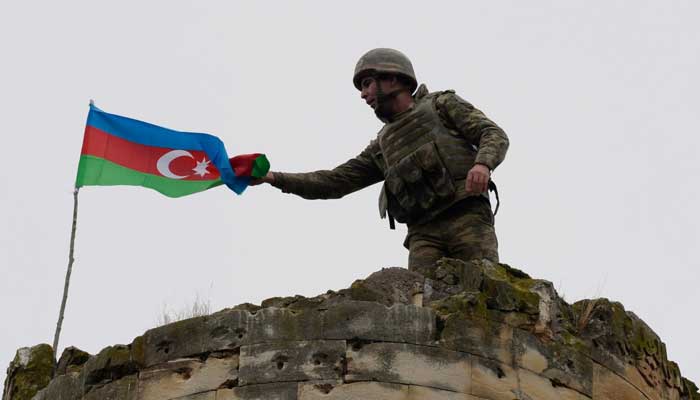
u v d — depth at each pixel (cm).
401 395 2023
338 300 2089
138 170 2436
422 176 2256
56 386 2181
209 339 2077
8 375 2297
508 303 2109
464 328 2069
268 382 2036
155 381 2083
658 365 2288
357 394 2019
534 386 2088
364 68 2311
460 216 2256
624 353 2208
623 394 2183
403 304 2088
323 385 2027
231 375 2052
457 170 2255
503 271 2175
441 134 2270
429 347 2050
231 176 2384
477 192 2180
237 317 2073
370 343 2044
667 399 2308
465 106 2267
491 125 2234
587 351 2158
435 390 2034
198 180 2438
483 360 2066
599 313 2202
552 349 2123
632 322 2252
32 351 2289
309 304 2091
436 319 2070
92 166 2417
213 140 2408
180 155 2442
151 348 2102
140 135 2447
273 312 2069
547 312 2145
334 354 2038
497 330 2089
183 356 2083
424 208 2264
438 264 2156
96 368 2123
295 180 2388
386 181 2297
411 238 2288
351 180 2398
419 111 2291
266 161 2373
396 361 2038
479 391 2050
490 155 2189
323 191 2395
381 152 2361
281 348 2048
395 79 2308
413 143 2278
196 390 2061
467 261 2191
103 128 2438
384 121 2331
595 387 2148
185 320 2100
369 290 2100
